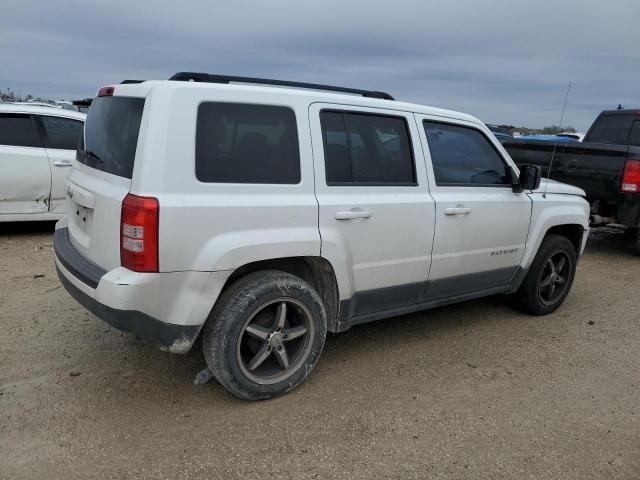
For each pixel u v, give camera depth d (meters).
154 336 2.91
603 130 9.23
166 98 2.85
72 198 3.56
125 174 2.90
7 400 3.19
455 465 2.79
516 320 4.98
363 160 3.58
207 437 2.94
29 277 5.40
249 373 3.21
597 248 8.55
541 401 3.49
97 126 3.46
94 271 3.04
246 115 3.08
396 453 2.87
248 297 3.07
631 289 6.21
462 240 4.13
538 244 4.80
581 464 2.85
